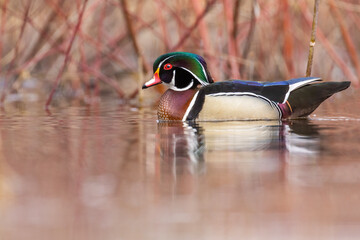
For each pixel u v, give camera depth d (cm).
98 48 1834
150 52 2177
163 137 983
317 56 2056
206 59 1792
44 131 1070
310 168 722
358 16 1962
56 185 654
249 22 1828
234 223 523
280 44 1894
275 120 1216
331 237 484
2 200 598
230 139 947
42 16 1941
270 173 700
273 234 494
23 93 1916
